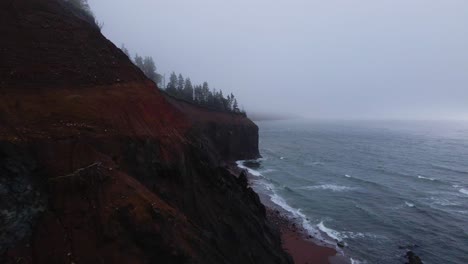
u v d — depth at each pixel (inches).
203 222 631.8
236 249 654.5
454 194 1836.9
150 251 415.2
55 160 427.8
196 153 778.8
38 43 581.3
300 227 1214.3
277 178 2084.2
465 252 1097.4
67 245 373.4
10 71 504.1
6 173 361.1
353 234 1194.6
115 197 438.9
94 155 478.6
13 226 347.9
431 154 3607.3
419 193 1840.6
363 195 1740.9
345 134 6333.7
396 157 3294.8
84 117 526.6
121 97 652.1
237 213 750.5
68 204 402.3
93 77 637.9
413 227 1299.2
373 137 5831.7
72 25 682.8
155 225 432.8
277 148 3725.4
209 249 531.8
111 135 540.4
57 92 538.3
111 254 386.6
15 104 459.5
